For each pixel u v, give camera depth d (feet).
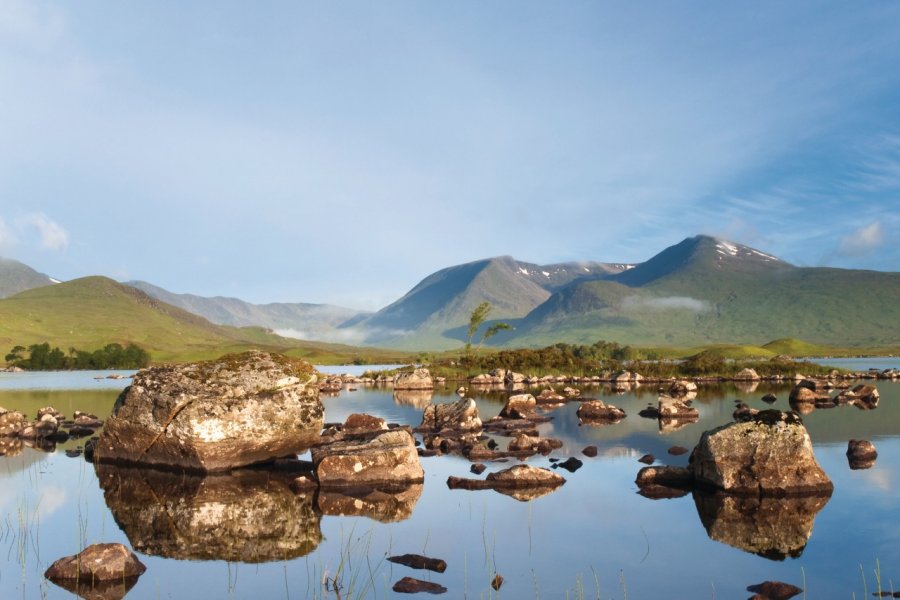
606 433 138.62
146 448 103.19
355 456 89.51
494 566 55.62
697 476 87.45
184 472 98.63
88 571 52.80
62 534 65.77
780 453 82.64
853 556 57.62
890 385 308.19
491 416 178.09
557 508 74.64
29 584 51.67
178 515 72.79
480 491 83.76
